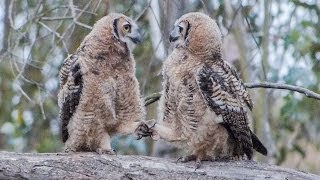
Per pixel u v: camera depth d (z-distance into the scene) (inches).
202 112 415.5
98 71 424.5
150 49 617.3
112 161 396.5
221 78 419.5
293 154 721.0
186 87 415.8
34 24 554.9
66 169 391.2
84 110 425.1
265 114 637.9
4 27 605.3
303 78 639.8
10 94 661.9
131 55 433.7
